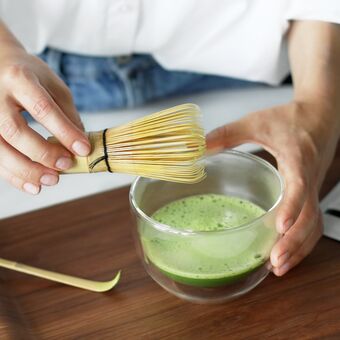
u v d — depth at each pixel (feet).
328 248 2.23
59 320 2.04
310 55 2.60
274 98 3.27
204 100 3.29
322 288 2.10
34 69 2.17
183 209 2.15
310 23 2.70
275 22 2.82
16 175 2.00
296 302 2.06
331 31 2.65
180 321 2.02
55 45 3.09
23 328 2.02
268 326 1.99
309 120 2.35
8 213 2.60
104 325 2.02
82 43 3.05
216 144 2.27
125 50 3.08
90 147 1.88
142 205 2.07
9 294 2.13
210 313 2.04
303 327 1.98
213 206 2.16
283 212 1.99
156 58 3.16
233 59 3.08
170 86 3.27
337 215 2.34
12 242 2.35
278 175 2.02
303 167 2.16
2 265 2.21
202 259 1.93
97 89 3.20
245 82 3.36
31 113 1.96
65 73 3.18
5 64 2.18
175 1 2.87
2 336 1.96
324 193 2.46
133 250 2.28
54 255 2.28
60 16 2.92
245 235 1.90
